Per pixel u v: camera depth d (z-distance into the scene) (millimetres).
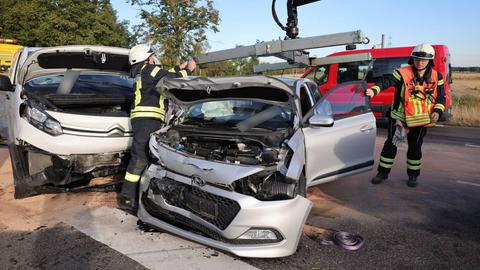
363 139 4684
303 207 3080
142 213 3531
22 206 4117
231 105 4059
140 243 3322
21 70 4641
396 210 4363
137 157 3965
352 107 4781
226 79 3158
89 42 24359
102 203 4266
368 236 3643
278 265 3023
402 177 5797
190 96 3857
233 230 2928
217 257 3111
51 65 4918
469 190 5164
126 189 3988
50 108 4328
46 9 24016
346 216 4152
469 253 3334
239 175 2918
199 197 3104
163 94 3818
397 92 5133
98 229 3588
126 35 28906
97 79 5711
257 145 3436
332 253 3266
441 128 11664
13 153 4348
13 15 23531
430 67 4891
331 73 11289
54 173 4227
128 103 5023
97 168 4457
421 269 3049
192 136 3703
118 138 4445
